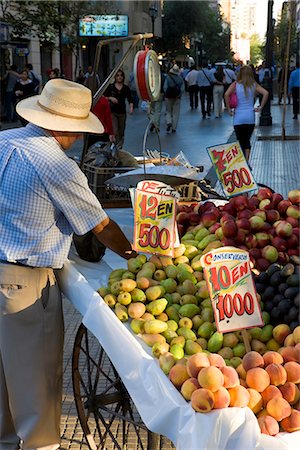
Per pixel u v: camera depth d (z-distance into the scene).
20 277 2.60
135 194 2.69
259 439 1.71
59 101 2.56
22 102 2.73
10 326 2.64
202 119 18.02
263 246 2.88
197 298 2.46
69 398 3.57
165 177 3.69
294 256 2.79
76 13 19.45
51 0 17.78
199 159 10.15
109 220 2.65
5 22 17.12
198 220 3.23
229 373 1.83
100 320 2.35
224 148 3.81
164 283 2.52
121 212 4.09
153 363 2.03
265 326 2.31
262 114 15.97
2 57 16.98
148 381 1.99
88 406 3.00
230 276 2.15
